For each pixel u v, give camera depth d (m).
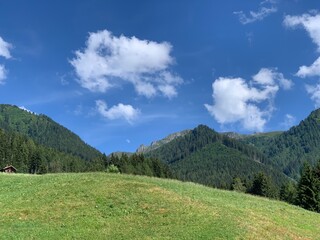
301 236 39.94
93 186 45.66
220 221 37.19
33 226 34.88
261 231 37.19
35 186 47.44
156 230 34.69
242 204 48.94
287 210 52.38
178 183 55.06
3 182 50.75
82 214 38.16
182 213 38.78
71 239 32.41
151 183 49.78
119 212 38.94
